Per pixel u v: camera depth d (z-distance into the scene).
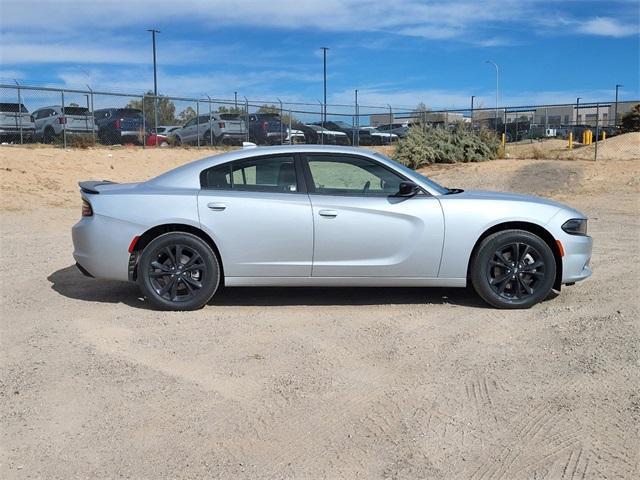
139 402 4.27
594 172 20.62
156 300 6.29
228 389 4.47
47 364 4.93
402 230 6.21
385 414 4.07
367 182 6.38
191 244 6.23
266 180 6.38
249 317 6.16
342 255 6.22
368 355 5.12
